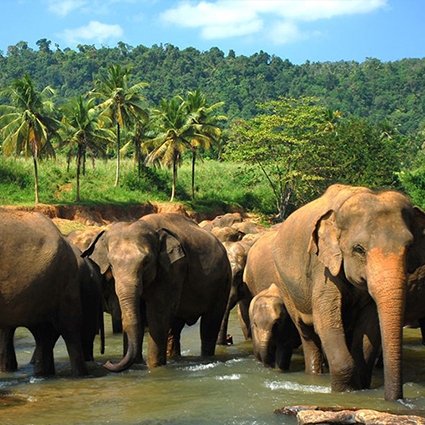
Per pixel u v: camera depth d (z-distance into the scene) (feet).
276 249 33.91
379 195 26.68
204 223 96.22
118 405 28.86
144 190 213.46
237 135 239.09
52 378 35.58
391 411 24.88
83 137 197.06
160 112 207.00
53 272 34.76
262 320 35.42
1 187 190.29
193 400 29.37
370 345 29.63
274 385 31.71
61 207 183.83
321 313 29.14
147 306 39.01
